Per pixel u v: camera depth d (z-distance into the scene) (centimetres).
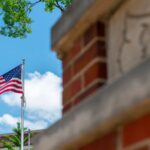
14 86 1972
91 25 235
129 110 175
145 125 178
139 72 168
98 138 207
